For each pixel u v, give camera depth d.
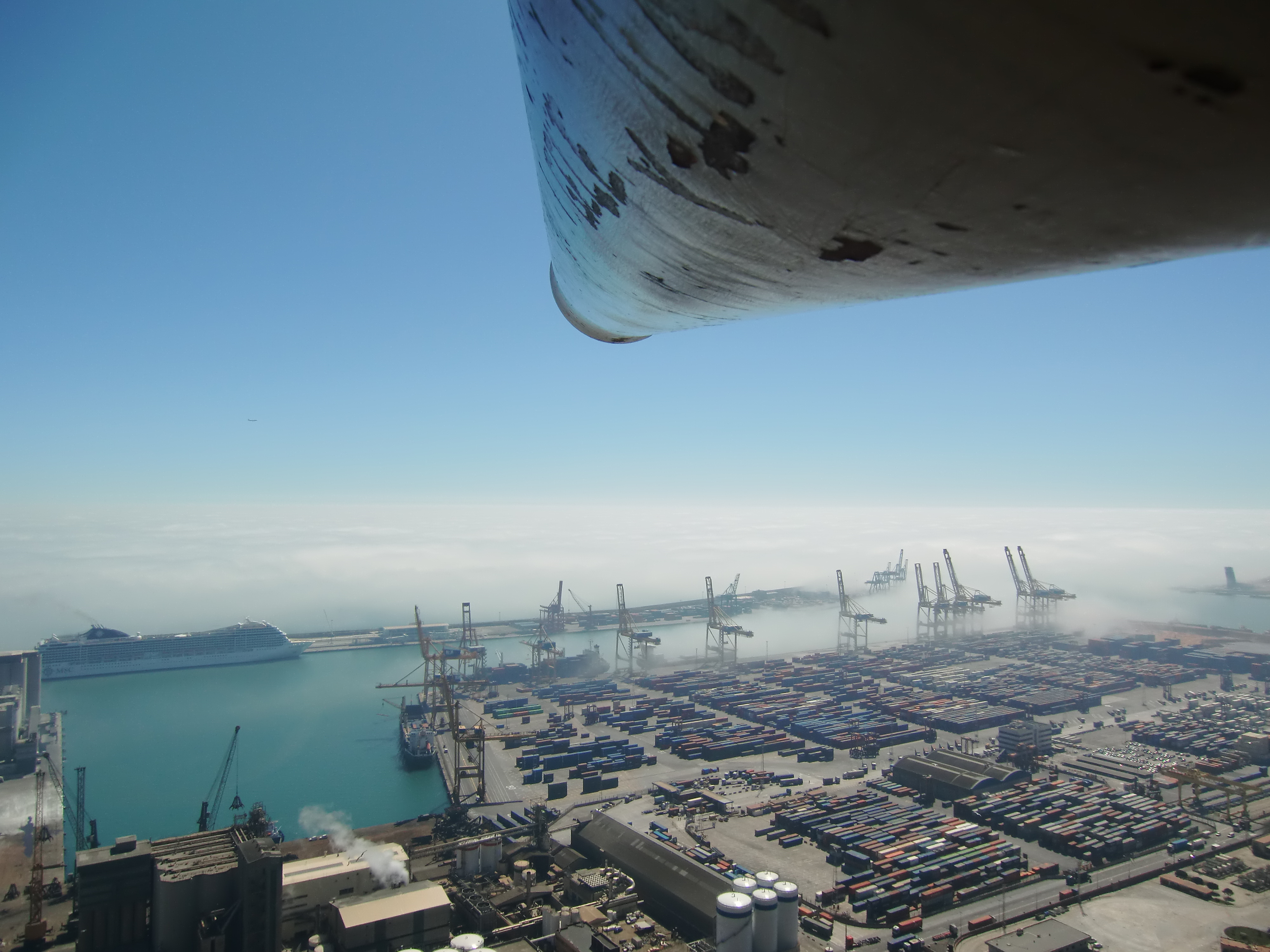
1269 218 1.76
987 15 1.18
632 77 2.23
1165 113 1.32
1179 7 0.99
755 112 1.91
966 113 1.51
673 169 2.57
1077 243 2.10
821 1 1.36
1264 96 1.17
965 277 2.61
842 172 1.98
